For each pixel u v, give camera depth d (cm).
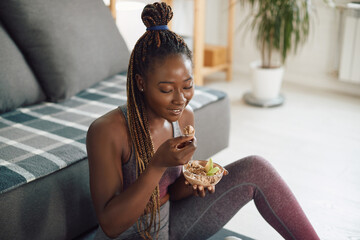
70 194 152
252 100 339
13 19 203
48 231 147
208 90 225
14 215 135
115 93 219
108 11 245
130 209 104
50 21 208
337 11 350
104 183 109
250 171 130
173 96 102
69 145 160
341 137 280
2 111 191
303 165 243
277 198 129
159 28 103
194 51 326
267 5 314
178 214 135
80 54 216
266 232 183
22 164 145
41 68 206
